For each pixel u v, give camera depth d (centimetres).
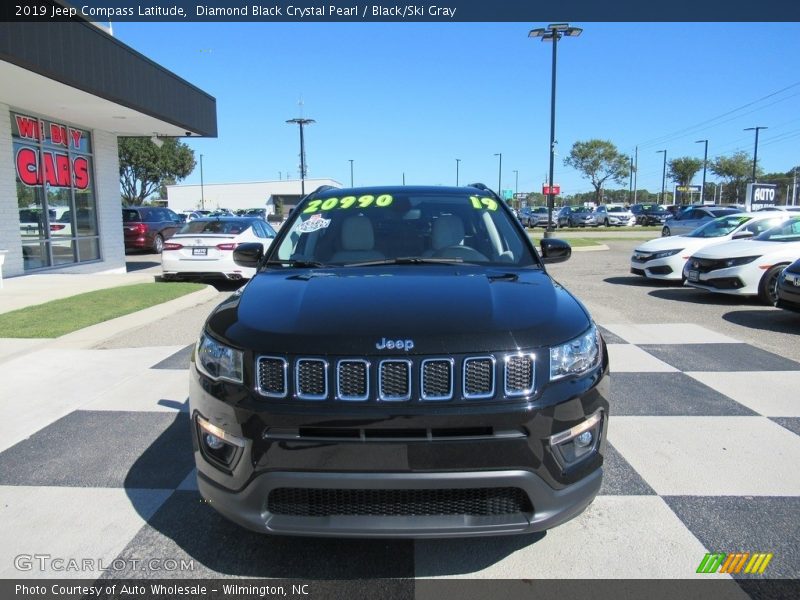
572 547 286
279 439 236
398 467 232
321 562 278
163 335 742
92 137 1522
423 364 236
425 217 404
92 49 1069
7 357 613
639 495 334
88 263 1493
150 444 411
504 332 246
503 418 234
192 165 4950
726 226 1210
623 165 7131
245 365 247
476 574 267
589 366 260
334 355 238
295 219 413
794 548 283
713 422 439
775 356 625
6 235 1227
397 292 291
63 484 354
